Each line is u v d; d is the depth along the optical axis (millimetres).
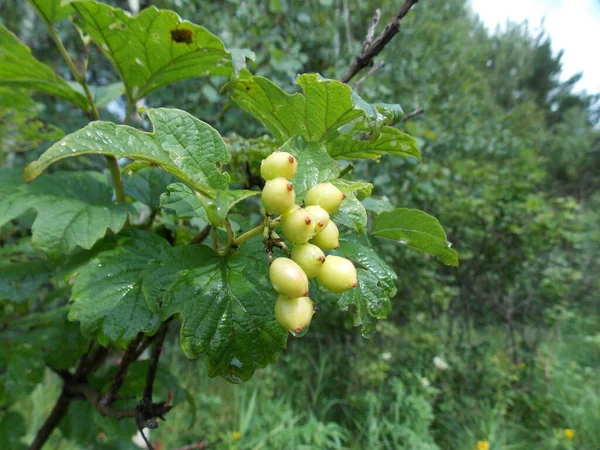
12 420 244
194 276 110
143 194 165
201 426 502
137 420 134
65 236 121
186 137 107
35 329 216
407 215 136
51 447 416
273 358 104
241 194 96
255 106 143
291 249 104
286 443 460
